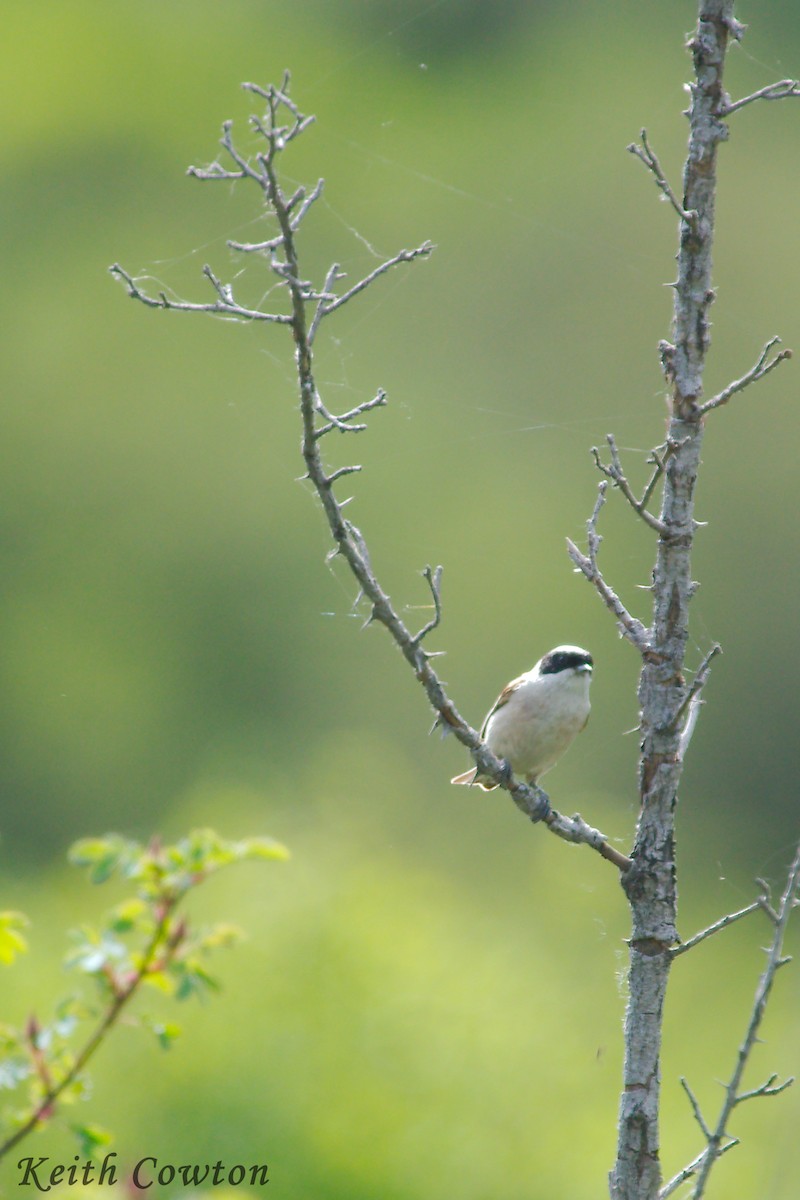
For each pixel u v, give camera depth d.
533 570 19.25
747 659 19.64
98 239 24.08
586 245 21.39
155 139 25.30
